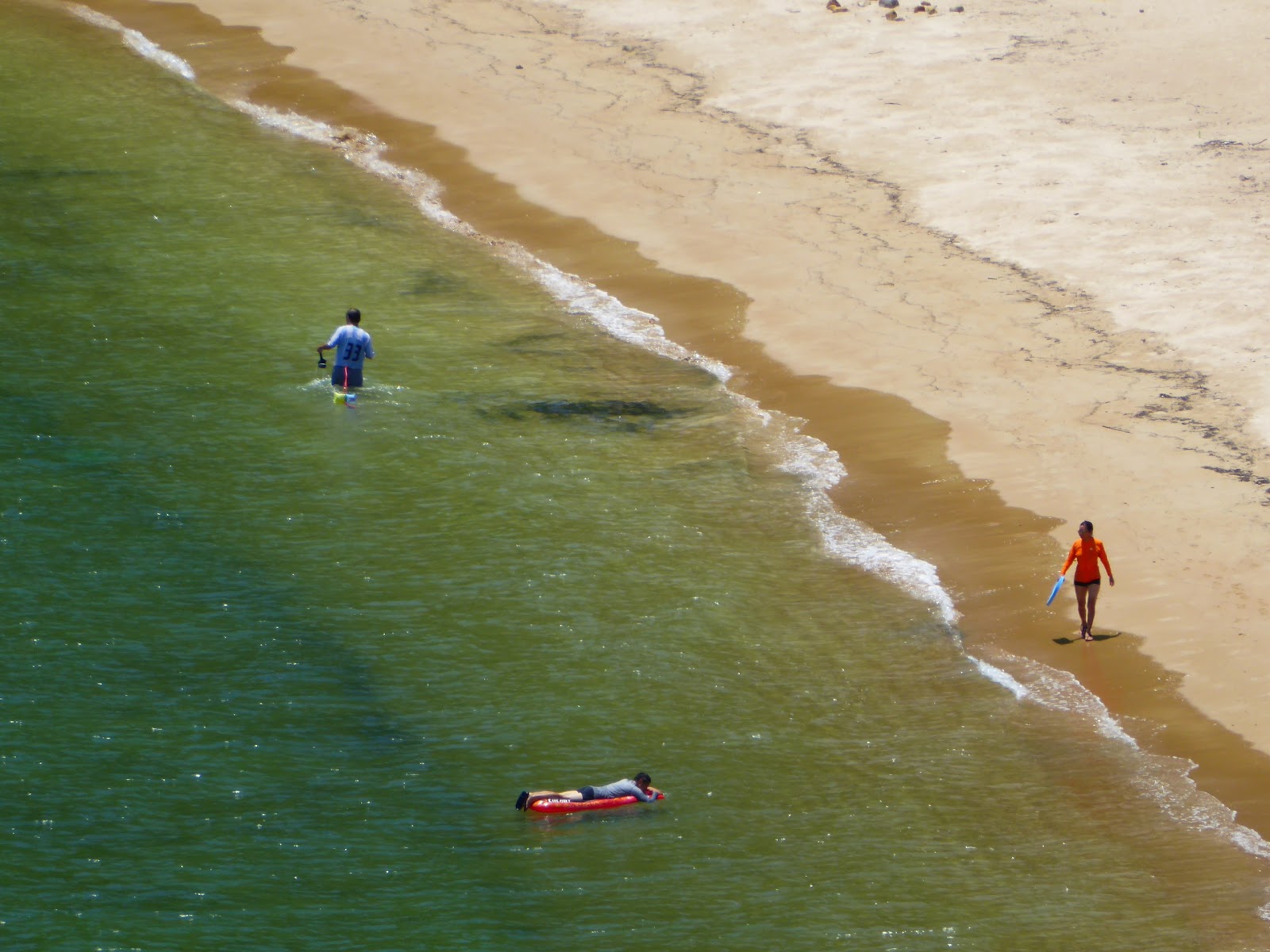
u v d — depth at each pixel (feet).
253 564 230.27
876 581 236.02
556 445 274.16
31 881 161.07
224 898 161.07
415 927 158.61
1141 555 232.94
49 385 279.28
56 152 388.78
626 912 163.12
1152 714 202.18
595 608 225.35
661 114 410.52
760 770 191.01
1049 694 207.92
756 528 250.78
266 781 181.47
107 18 473.26
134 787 177.99
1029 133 387.14
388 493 254.47
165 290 323.37
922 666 215.51
